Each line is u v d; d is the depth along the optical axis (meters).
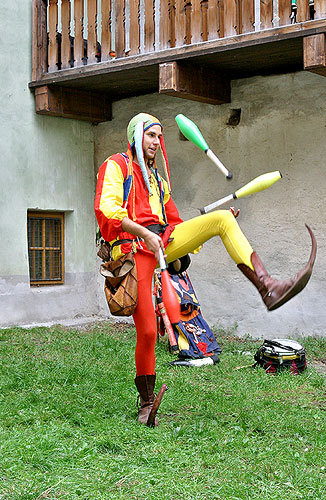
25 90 9.83
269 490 3.48
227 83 9.20
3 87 9.55
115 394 5.48
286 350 6.65
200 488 3.47
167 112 9.99
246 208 9.14
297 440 4.39
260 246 9.00
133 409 5.02
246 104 9.12
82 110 10.19
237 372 6.58
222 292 9.42
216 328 9.43
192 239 4.45
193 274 9.71
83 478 3.60
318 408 5.29
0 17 9.52
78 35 9.39
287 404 5.36
